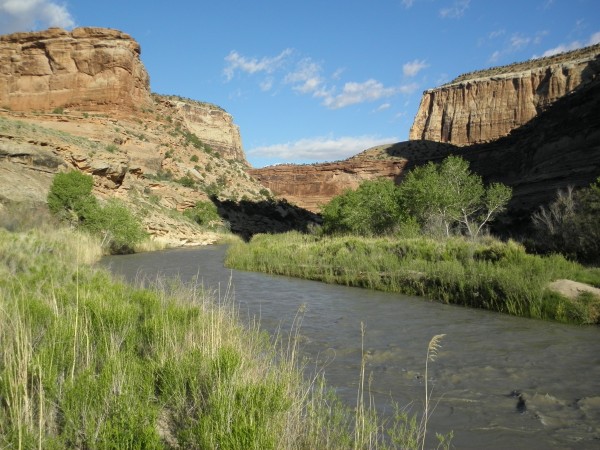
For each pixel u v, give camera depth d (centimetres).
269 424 348
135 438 310
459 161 2988
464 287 1244
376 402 502
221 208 7931
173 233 5091
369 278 1555
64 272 1111
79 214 3428
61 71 8669
